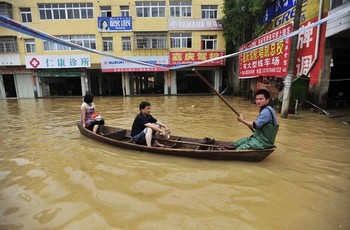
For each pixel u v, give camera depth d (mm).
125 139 5734
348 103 10211
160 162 4121
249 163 4043
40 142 5559
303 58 9734
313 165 3996
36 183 3441
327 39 8617
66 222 2537
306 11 9531
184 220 2547
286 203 2871
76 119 8789
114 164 4086
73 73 19859
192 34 19031
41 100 17516
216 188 3232
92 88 21969
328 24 8383
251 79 15180
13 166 4094
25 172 3830
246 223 2494
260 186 3285
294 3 10352
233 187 3258
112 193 3123
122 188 3256
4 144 5457
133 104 13555
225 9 16906
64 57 19234
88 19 18984
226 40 18656
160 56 19266
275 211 2707
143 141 4699
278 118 7934
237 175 3609
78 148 4984
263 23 13953
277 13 12031
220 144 4664
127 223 2502
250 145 4043
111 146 5020
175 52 19109
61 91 22156
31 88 20062
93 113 6086
